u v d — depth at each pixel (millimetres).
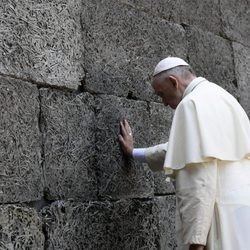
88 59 2814
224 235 2227
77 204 2588
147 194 3047
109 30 2979
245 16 4430
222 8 4125
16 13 2455
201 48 3779
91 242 2625
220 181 2291
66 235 2508
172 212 3209
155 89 2689
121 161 2900
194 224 2191
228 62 4074
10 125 2352
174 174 2365
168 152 2332
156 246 3043
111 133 2873
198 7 3840
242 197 2283
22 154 2381
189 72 2635
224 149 2295
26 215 2350
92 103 2797
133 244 2877
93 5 2895
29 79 2477
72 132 2645
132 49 3127
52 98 2578
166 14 3490
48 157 2500
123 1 3125
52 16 2635
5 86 2361
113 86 2949
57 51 2633
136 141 3039
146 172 3059
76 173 2625
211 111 2346
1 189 2268
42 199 2457
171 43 3477
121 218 2824
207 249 2242
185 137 2301
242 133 2387
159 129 3230
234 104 2447
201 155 2230
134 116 3057
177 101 2607
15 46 2432
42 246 2402
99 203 2707
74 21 2756
